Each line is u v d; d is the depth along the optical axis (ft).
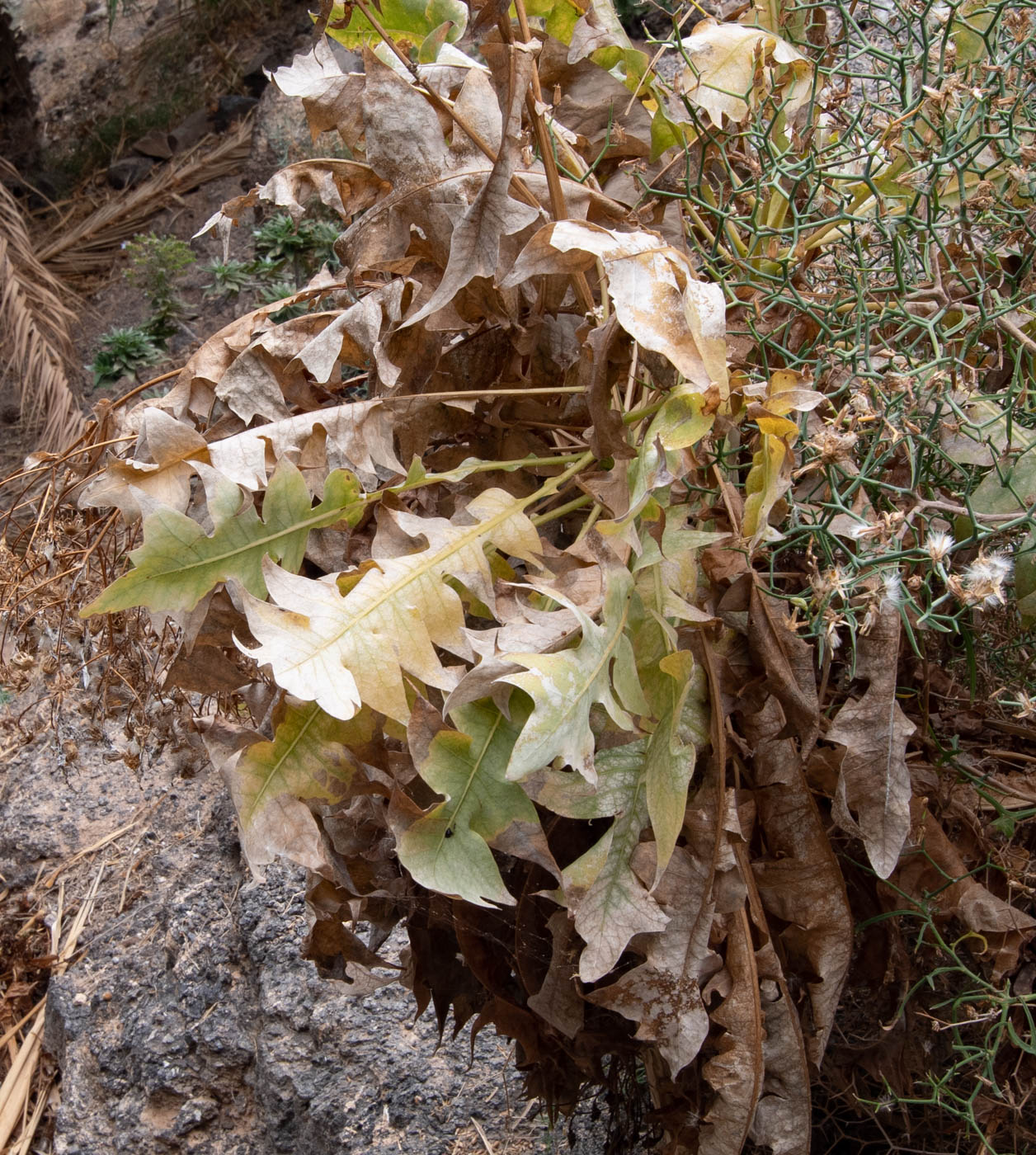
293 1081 3.83
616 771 2.02
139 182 13.69
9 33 14.49
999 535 2.30
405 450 2.30
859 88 3.03
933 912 2.36
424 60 2.29
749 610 2.09
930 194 2.20
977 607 1.98
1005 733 2.51
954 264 2.39
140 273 11.36
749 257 2.32
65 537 2.54
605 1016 2.36
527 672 1.84
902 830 2.12
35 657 2.60
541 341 2.36
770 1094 2.21
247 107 13.88
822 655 2.11
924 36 2.26
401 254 2.21
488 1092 3.65
